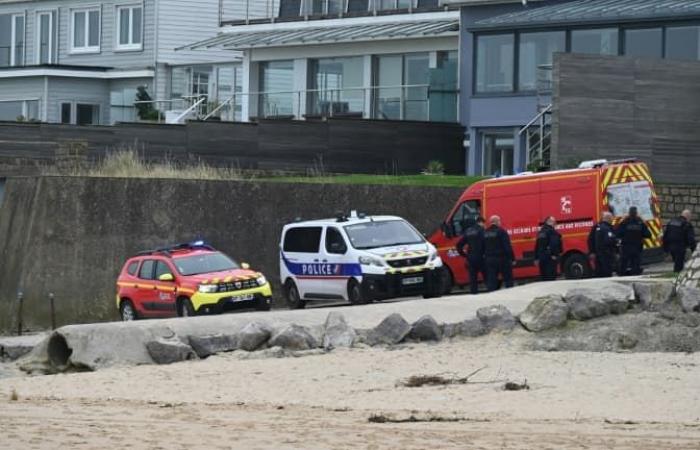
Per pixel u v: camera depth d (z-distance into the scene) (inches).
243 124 6117.1
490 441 1822.1
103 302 4891.7
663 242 4328.3
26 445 1738.4
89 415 2138.3
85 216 4911.4
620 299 3314.5
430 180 5354.3
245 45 7475.4
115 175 5334.6
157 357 3134.8
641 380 2566.4
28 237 4911.4
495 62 6220.5
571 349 3100.4
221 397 2495.1
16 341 3526.1
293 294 4564.5
